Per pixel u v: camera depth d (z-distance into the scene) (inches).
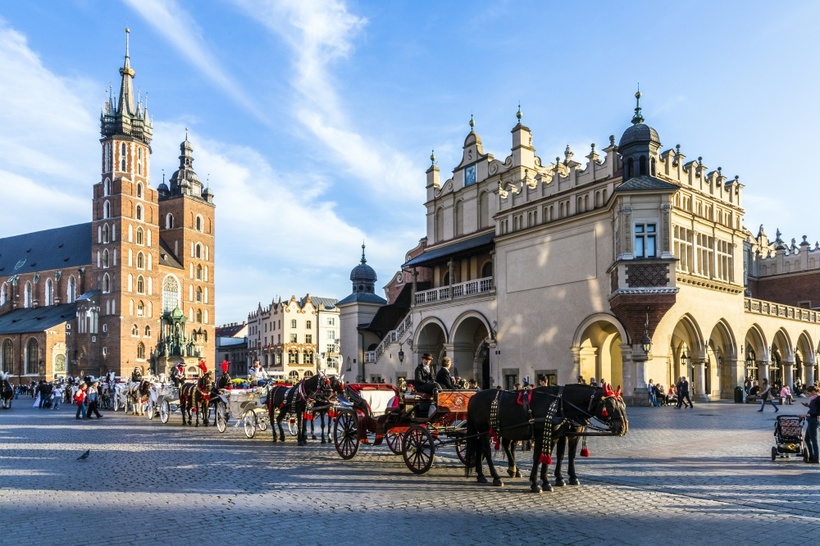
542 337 1847.9
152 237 4980.3
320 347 6043.3
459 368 2180.1
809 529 433.4
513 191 2006.6
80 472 660.1
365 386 789.2
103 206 4810.5
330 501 514.3
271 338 6107.3
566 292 1782.7
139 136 4953.3
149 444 920.9
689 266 1760.6
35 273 5374.0
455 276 2348.7
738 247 1982.0
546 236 1860.2
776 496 535.5
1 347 4790.8
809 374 2450.8
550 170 2220.7
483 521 450.6
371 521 450.0
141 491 556.1
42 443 942.4
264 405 1024.9
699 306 1781.5
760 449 820.0
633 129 1630.2
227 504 503.5
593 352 1781.5
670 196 1540.4
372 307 2938.0
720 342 1963.6
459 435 660.1
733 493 546.9
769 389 1438.2
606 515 469.1
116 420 1472.7
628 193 1539.1
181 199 5438.0
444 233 2447.1
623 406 532.1
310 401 895.1
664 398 1606.8
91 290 4842.5
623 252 1540.4
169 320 4722.0
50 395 2194.9
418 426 644.1
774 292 2962.6
